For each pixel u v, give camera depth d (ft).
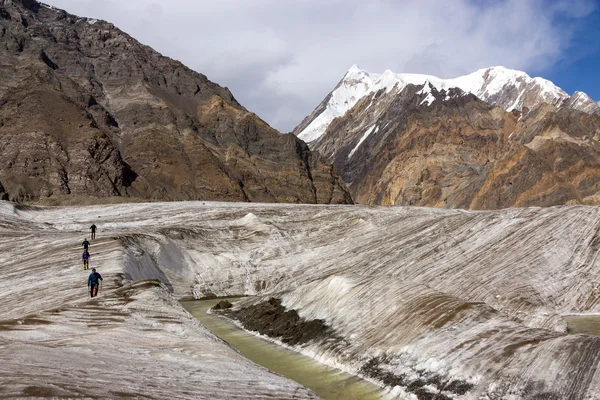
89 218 242.99
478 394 49.16
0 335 52.19
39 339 51.98
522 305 91.50
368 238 179.73
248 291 154.51
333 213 237.25
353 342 70.74
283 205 290.76
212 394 38.50
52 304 85.97
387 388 57.16
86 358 43.60
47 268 121.19
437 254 134.51
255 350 79.15
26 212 249.96
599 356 46.09
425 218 186.39
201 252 175.01
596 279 100.94
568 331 79.71
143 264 139.64
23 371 34.63
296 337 81.20
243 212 254.27
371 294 82.12
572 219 126.00
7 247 153.79
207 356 54.60
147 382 38.22
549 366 47.57
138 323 66.33
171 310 78.38
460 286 108.99
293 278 156.46
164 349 54.60
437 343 60.59
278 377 52.54
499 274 108.68
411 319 68.74
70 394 30.48
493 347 55.26
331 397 56.59
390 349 64.69
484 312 65.36
